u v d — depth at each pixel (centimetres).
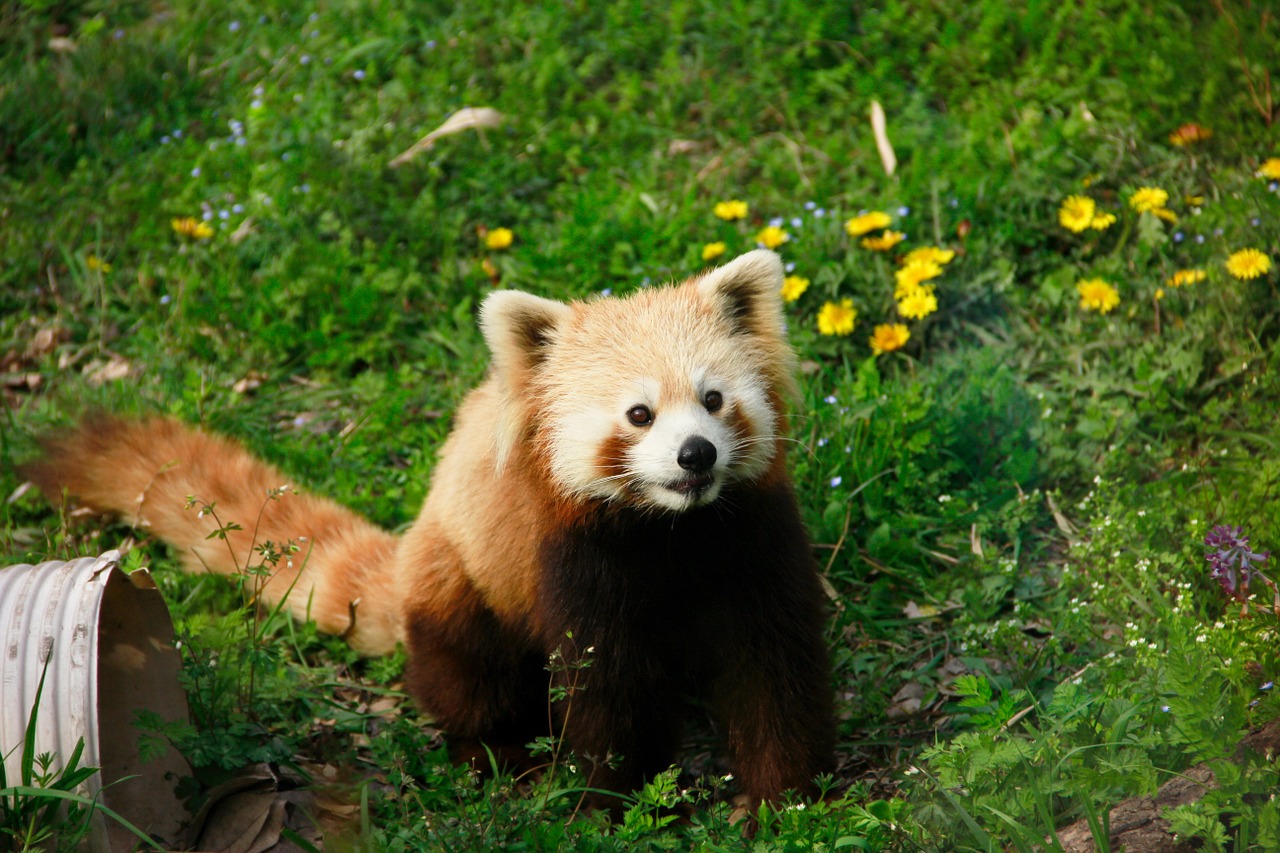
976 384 1050
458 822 674
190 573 984
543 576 779
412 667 899
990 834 602
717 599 773
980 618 889
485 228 1323
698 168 1380
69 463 1005
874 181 1295
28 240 1305
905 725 828
